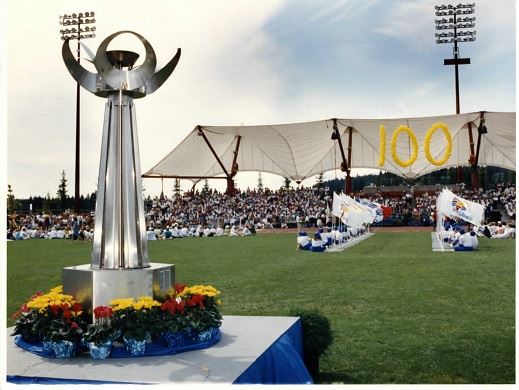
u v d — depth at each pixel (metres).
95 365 4.77
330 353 6.73
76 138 39.41
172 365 4.71
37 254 22.02
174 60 6.04
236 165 51.50
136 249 5.69
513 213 39.41
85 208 53.75
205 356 4.95
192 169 53.84
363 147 49.62
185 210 53.72
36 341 5.42
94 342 4.94
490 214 40.06
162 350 5.04
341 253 20.77
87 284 5.39
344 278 13.27
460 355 6.56
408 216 43.56
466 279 12.70
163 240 32.53
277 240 30.34
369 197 51.38
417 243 25.23
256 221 48.22
